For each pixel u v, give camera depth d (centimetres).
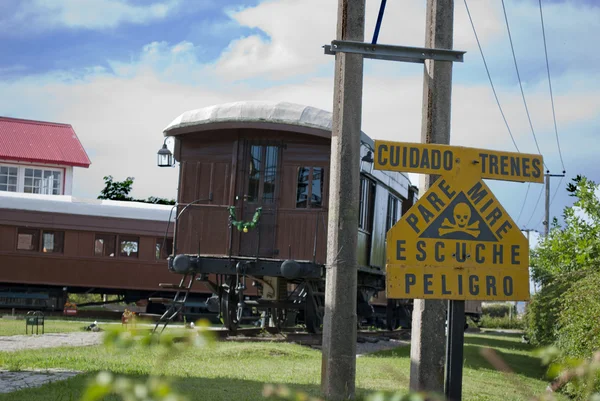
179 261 1747
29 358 1241
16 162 4131
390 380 1136
